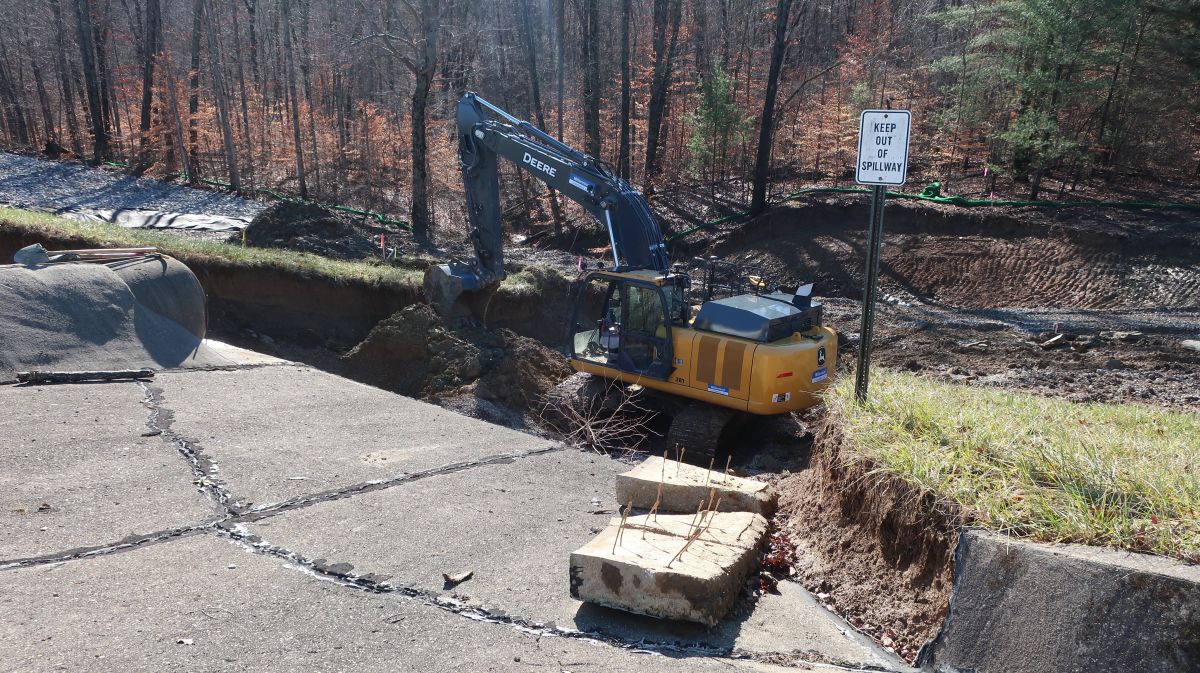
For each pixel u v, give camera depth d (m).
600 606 4.20
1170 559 3.43
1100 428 5.44
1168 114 27.34
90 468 5.45
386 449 6.44
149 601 3.90
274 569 4.32
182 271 9.18
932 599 4.04
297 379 8.46
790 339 10.58
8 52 45.53
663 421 12.33
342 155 35.59
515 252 25.98
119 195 27.56
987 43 28.72
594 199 13.05
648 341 11.16
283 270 15.95
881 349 15.53
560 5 36.16
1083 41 24.44
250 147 35.66
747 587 4.61
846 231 24.66
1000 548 3.67
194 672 3.36
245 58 40.94
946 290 21.33
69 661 3.37
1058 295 20.14
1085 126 27.84
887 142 5.69
